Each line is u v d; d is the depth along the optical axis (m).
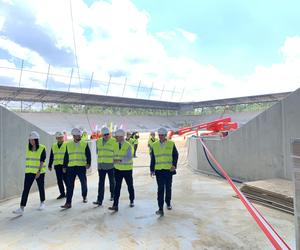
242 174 11.59
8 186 9.34
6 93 44.59
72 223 6.69
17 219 7.04
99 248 5.29
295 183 3.86
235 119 63.38
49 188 11.38
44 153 7.76
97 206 8.23
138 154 26.58
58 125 53.25
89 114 60.69
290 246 5.21
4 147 9.20
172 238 5.69
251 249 5.15
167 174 7.48
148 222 6.68
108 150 8.34
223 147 12.84
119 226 6.43
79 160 8.31
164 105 67.00
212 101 64.06
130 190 8.13
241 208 7.75
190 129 21.11
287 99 9.21
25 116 52.69
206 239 5.62
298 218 3.83
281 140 9.59
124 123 61.94
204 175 13.89
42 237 5.85
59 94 48.12
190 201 8.68
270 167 10.12
